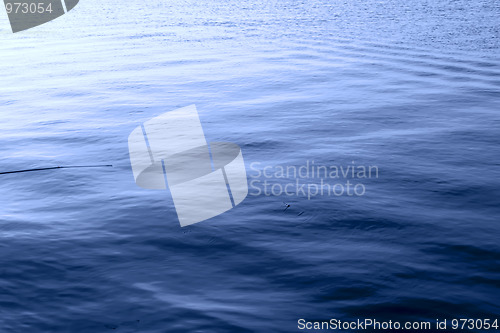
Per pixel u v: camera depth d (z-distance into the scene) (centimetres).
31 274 422
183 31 1953
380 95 1047
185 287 401
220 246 463
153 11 2567
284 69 1307
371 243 466
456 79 1164
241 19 2164
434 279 407
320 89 1109
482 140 770
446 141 765
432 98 1016
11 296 392
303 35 1756
